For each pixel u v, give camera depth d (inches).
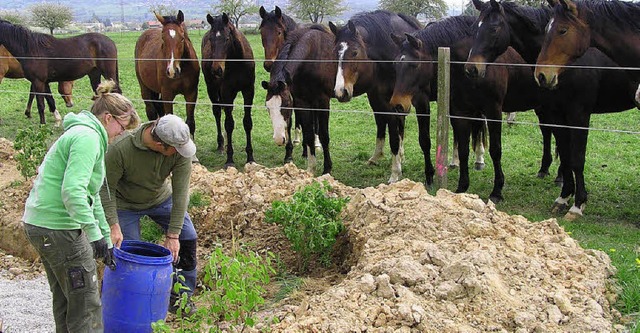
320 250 226.8
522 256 198.2
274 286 213.6
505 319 169.3
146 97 463.2
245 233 256.2
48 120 582.2
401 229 217.5
